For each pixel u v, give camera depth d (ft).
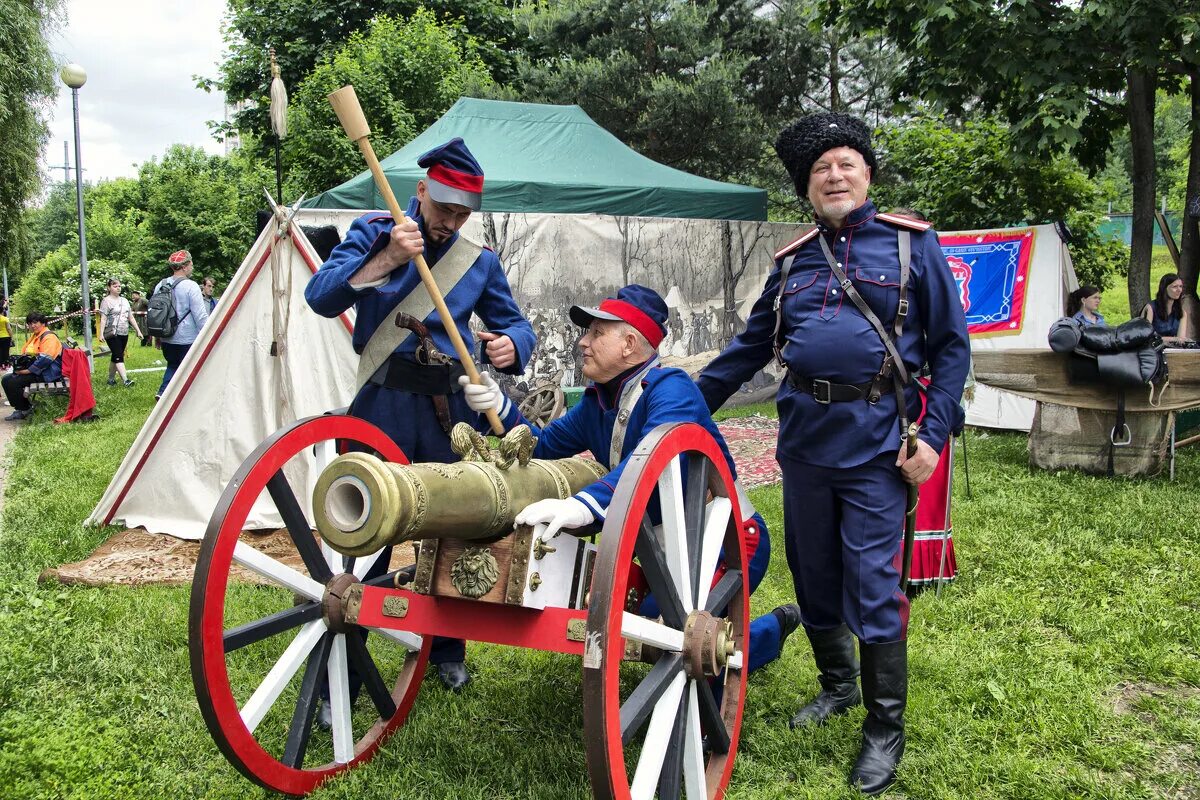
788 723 9.61
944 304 8.55
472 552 7.09
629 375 8.82
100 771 8.59
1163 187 89.45
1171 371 19.84
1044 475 20.83
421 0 66.13
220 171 110.63
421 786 8.48
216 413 16.55
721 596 8.29
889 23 26.76
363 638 8.92
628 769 8.68
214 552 7.25
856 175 8.66
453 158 9.15
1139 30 22.65
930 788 8.39
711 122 56.59
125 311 43.75
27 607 12.55
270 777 7.86
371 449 9.15
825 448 8.67
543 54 69.72
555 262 31.55
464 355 8.87
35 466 23.89
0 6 41.93
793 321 8.95
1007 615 12.36
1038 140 25.14
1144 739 9.23
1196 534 15.56
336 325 16.39
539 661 11.20
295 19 67.41
